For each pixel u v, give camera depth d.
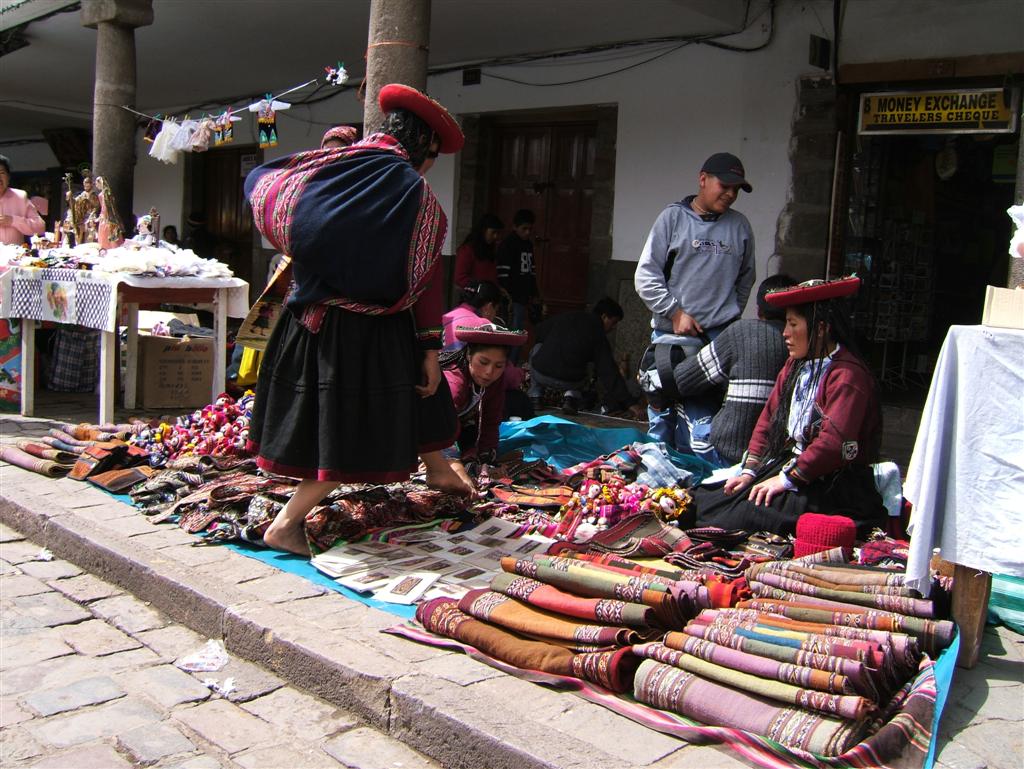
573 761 2.37
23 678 3.15
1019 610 3.38
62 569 4.16
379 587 3.55
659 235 5.46
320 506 4.19
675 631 2.92
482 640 2.98
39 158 18.89
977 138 8.38
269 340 3.84
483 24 8.45
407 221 3.52
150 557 3.90
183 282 6.46
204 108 14.26
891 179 8.37
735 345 4.74
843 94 7.54
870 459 4.01
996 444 2.91
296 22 9.17
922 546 2.98
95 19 8.23
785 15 7.71
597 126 9.54
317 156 3.61
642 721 2.59
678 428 5.39
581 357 7.91
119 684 3.12
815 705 2.45
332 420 3.63
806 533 3.70
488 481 4.77
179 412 7.07
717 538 3.96
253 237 14.12
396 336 3.73
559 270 10.08
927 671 2.62
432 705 2.66
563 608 2.99
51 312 6.45
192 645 3.43
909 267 8.73
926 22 7.00
